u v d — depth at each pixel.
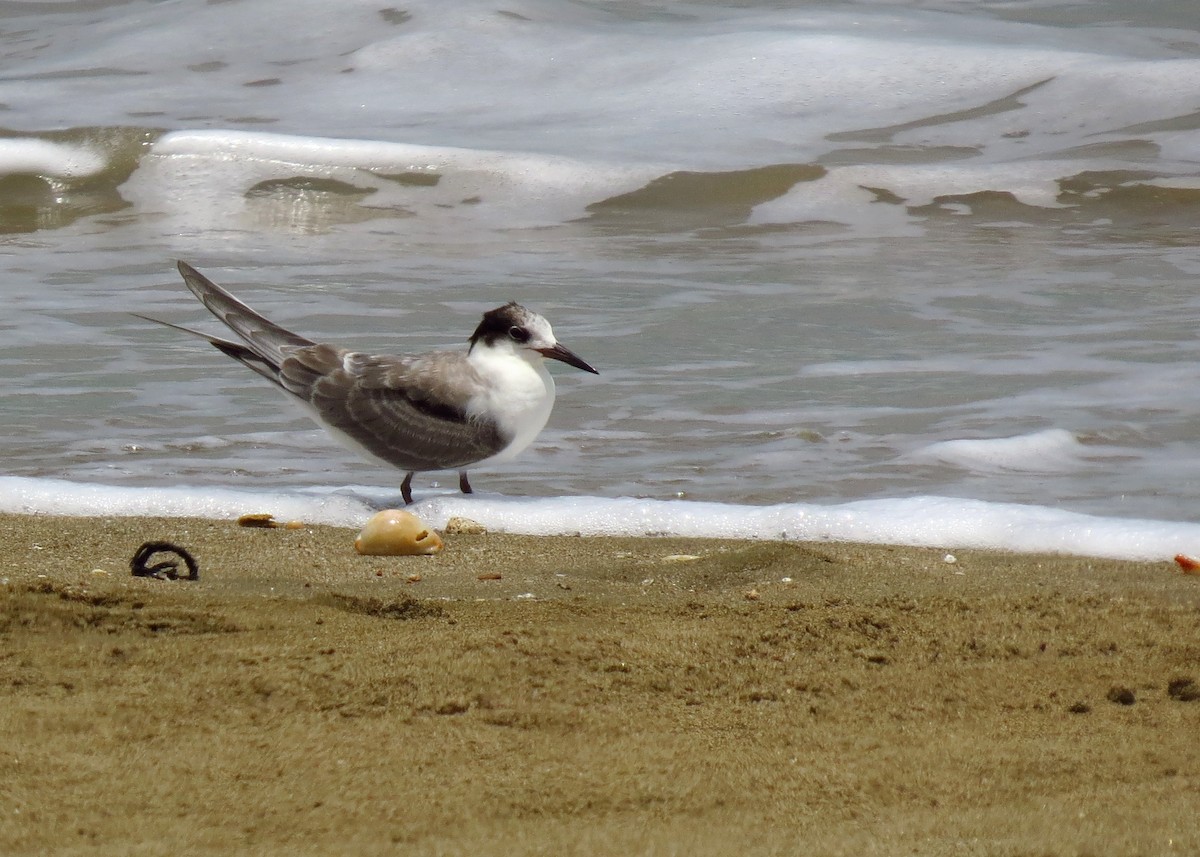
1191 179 21.86
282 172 22.66
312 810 5.68
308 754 6.16
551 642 7.48
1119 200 21.61
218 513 11.10
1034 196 21.77
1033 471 11.81
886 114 24.89
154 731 6.35
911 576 9.32
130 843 5.38
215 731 6.37
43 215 21.91
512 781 5.96
